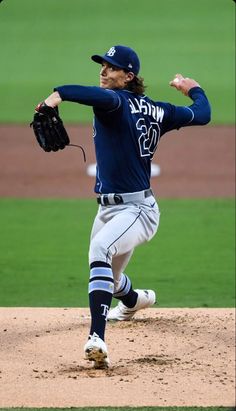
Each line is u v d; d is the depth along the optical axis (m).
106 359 21.36
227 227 45.62
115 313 26.33
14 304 31.92
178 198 52.12
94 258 21.97
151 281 36.22
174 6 140.12
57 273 37.69
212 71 96.88
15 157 62.38
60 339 24.30
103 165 22.56
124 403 19.08
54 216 47.97
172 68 98.06
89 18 128.88
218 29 121.88
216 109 78.19
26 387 20.17
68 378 20.91
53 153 63.50
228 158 61.84
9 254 40.75
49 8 137.25
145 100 22.75
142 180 22.73
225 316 27.22
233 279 36.62
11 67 98.38
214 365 22.09
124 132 22.14
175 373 21.36
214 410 18.53
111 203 22.64
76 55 104.06
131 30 120.25
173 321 26.44
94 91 21.14
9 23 124.44
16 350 23.22
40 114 20.88
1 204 50.72
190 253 40.94
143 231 22.81
